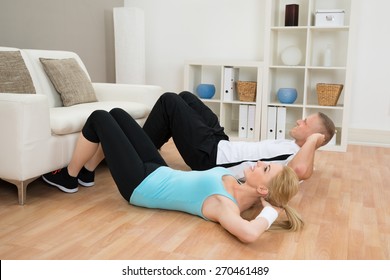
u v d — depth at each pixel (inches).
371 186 113.9
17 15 139.4
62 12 160.4
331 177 122.5
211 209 80.8
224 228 81.4
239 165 101.3
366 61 173.0
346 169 132.4
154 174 87.7
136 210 90.1
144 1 201.0
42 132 94.0
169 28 199.2
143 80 189.2
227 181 83.8
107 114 88.6
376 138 175.2
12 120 89.0
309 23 162.1
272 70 176.1
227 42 191.5
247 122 175.3
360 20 171.8
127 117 94.9
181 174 87.0
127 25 181.2
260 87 170.7
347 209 95.0
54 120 98.5
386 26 169.3
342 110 176.6
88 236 76.5
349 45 156.0
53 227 80.4
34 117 91.1
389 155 154.9
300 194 105.4
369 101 174.9
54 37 157.1
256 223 72.7
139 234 77.9
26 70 116.2
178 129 107.1
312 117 101.7
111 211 89.4
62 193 100.8
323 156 151.5
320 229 83.0
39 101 92.2
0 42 133.6
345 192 108.0
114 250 71.1
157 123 112.9
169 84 202.8
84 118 108.3
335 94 161.8
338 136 177.9
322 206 96.7
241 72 190.1
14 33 138.6
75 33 168.7
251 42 187.9
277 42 181.8
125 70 184.2
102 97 146.4
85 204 93.4
